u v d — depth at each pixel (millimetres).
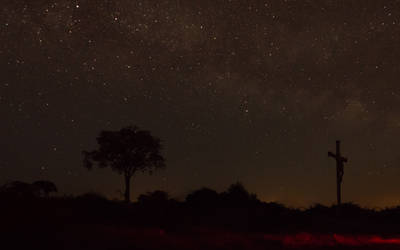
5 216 14281
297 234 22500
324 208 34312
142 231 16625
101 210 18703
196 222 22031
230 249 16719
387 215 33781
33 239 12859
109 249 13492
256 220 24766
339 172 29969
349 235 24500
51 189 23109
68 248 12820
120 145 43094
